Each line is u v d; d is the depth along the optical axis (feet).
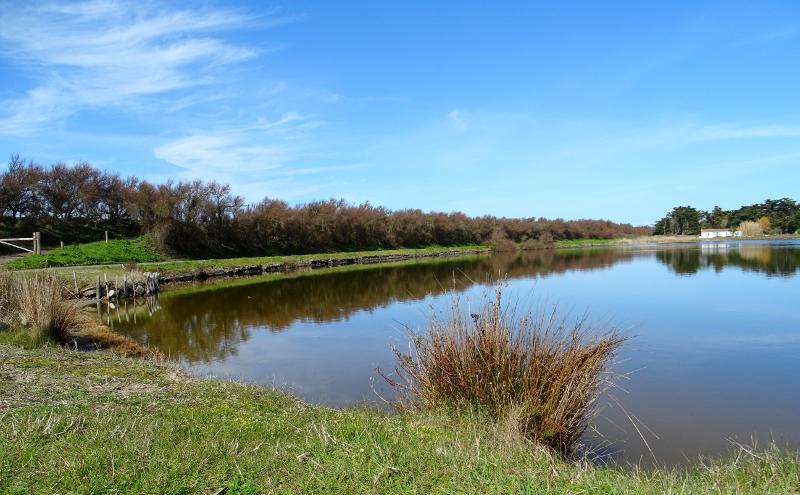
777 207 387.55
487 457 16.71
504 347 23.35
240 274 145.38
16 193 153.17
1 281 55.62
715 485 15.94
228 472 14.96
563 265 151.84
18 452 15.53
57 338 45.34
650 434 27.09
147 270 122.31
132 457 15.47
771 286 89.25
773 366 40.14
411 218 267.59
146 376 32.09
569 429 22.16
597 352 23.04
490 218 307.37
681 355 43.65
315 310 75.97
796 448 24.91
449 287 98.78
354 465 15.52
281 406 26.22
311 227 215.72
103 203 178.09
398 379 38.83
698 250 223.10
